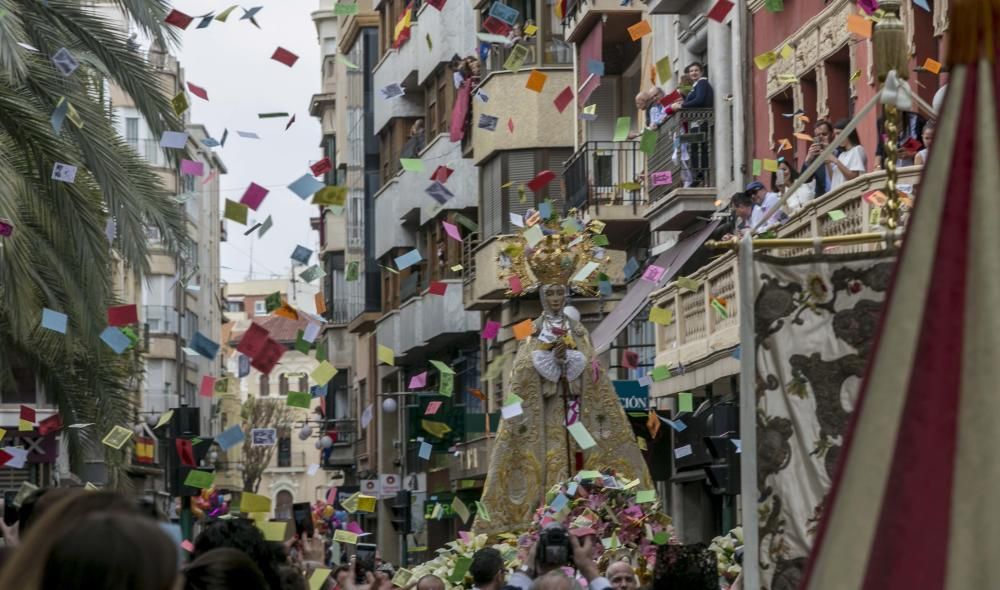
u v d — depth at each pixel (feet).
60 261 79.20
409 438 181.88
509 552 62.34
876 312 35.17
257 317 515.50
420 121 195.11
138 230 78.23
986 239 20.86
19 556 16.16
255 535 31.50
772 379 35.55
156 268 284.20
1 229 67.67
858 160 82.38
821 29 97.71
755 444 35.45
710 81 116.16
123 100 274.16
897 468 20.74
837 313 35.40
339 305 271.90
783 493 35.27
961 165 21.07
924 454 20.65
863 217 76.38
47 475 151.53
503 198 150.41
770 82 105.81
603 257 71.61
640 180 129.39
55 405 90.99
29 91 75.97
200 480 56.59
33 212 77.15
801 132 98.94
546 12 151.33
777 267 35.76
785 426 35.42
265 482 476.13
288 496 476.13
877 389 21.08
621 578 44.24
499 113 150.61
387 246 202.28
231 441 48.78
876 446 20.99
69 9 77.66
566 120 149.28
